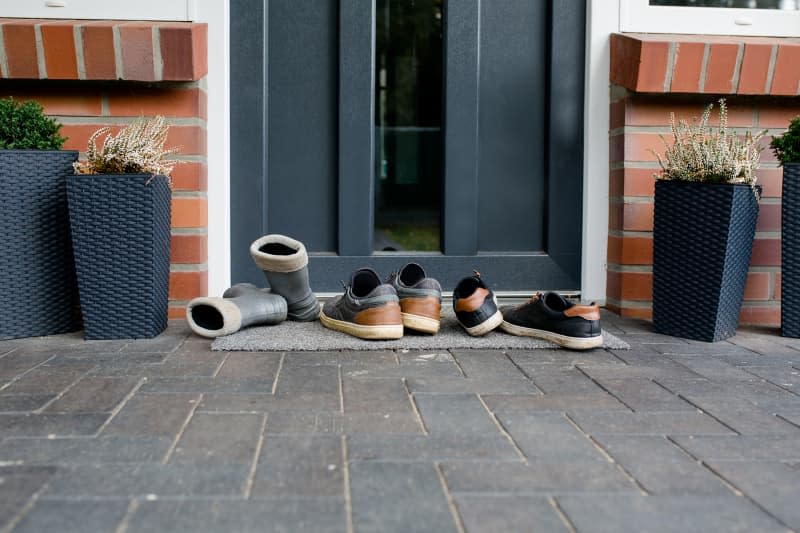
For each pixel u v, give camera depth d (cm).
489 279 291
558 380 189
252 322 238
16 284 228
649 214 275
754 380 191
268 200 287
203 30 260
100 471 127
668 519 112
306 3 283
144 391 174
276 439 143
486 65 289
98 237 223
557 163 290
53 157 229
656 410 165
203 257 269
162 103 260
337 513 112
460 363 205
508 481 125
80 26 246
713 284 236
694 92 263
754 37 284
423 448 139
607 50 283
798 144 244
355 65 282
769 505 117
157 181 228
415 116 290
